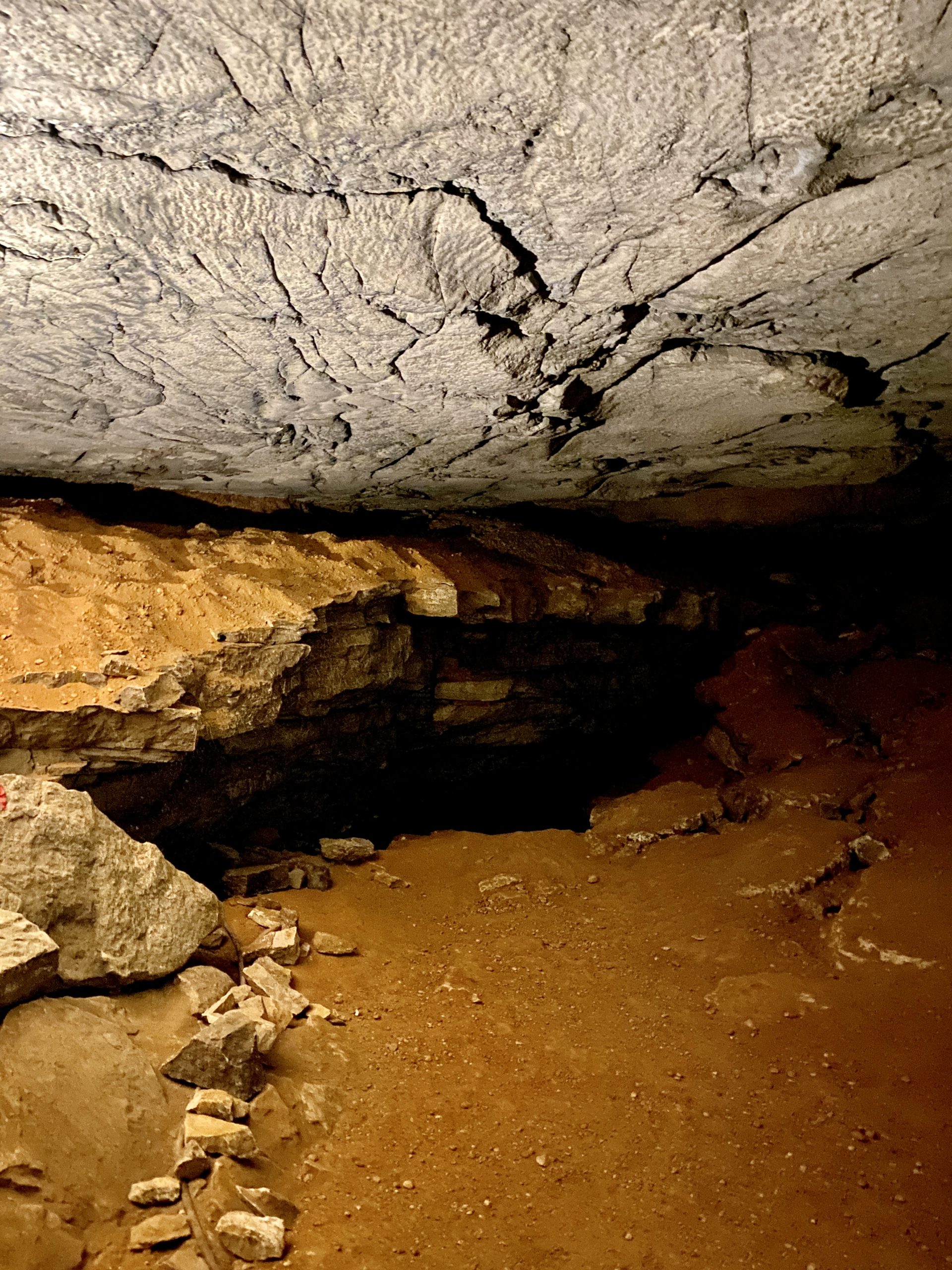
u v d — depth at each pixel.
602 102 2.28
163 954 3.54
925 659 8.16
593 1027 4.09
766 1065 3.84
